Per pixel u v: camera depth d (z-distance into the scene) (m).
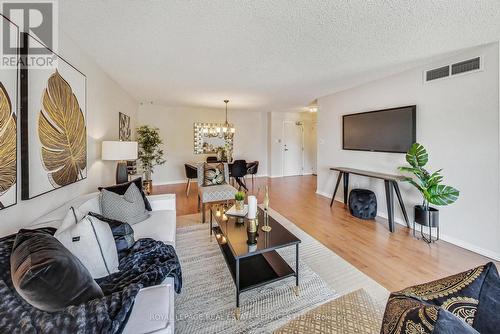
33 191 1.51
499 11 1.67
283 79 3.44
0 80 1.27
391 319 0.66
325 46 2.30
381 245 2.52
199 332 1.40
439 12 1.70
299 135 7.77
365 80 3.48
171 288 1.14
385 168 3.35
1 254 0.96
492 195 2.24
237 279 1.51
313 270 2.04
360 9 1.67
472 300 0.74
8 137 1.32
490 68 2.21
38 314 0.82
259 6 1.65
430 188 2.48
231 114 6.92
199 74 3.21
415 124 2.89
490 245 2.26
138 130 5.16
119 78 3.41
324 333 0.97
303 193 5.04
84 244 1.17
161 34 2.06
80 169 2.24
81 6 1.63
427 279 1.91
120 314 0.87
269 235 1.80
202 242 2.59
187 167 5.03
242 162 5.37
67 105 1.97
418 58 2.59
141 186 2.52
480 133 2.30
